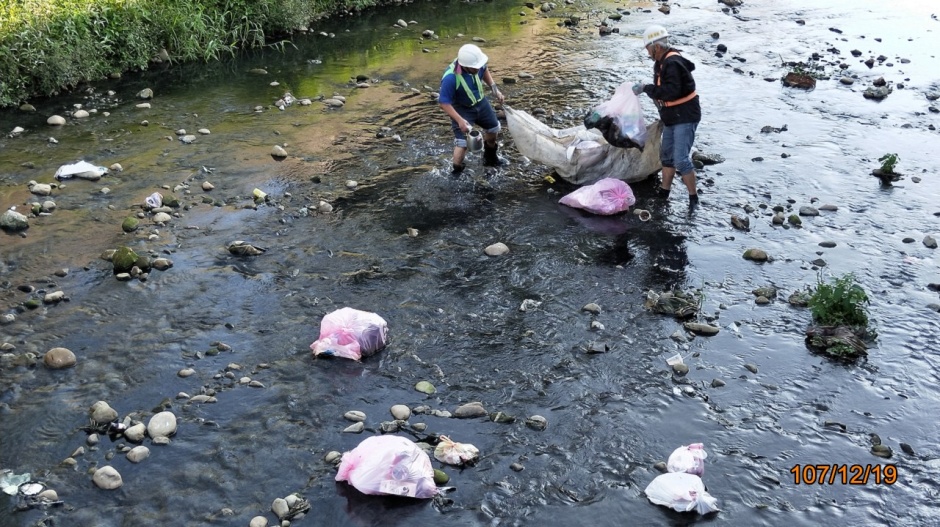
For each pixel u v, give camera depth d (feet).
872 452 16.90
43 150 32.30
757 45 44.83
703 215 26.81
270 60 44.19
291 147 32.63
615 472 16.39
